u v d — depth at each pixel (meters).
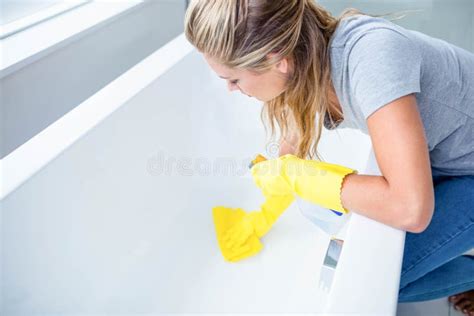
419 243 0.90
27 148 0.96
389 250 0.70
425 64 0.72
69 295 1.02
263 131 1.50
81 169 1.01
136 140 1.19
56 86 1.41
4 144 1.28
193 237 1.37
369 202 0.70
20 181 0.87
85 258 1.05
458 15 1.82
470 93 0.78
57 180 0.95
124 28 1.66
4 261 0.85
